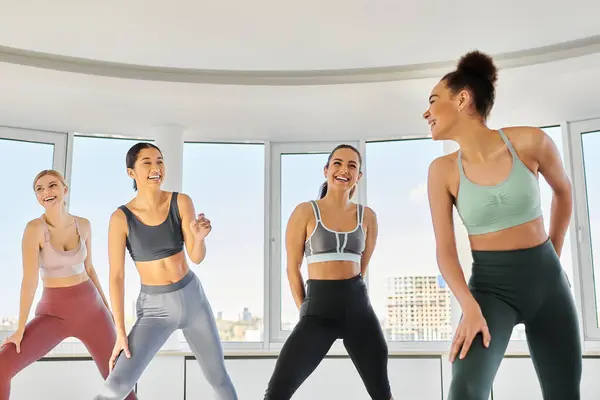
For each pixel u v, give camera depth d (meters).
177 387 4.61
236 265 5.39
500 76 4.08
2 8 3.37
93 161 5.34
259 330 5.30
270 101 4.55
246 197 5.50
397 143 5.50
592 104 4.60
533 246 1.98
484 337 1.90
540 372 2.01
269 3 3.35
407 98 4.49
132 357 3.00
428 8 3.39
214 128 5.17
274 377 2.94
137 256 3.12
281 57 4.05
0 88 4.24
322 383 4.65
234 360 4.75
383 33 3.70
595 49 3.83
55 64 4.06
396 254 5.34
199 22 3.56
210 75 4.34
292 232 3.24
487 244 2.02
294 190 5.51
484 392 1.86
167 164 5.00
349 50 3.94
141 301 3.13
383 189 5.45
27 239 3.51
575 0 3.30
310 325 3.04
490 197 1.97
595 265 4.84
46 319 3.52
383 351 3.11
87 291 3.62
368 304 3.17
